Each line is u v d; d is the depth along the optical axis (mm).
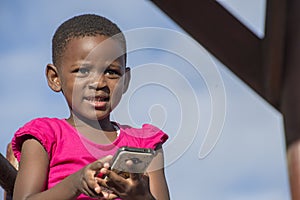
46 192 4828
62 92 5273
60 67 5215
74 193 4727
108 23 5215
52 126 5227
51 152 5168
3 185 5391
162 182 5324
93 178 4613
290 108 7641
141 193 4688
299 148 7535
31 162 5102
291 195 7566
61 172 5125
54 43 5250
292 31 7695
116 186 4645
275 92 7918
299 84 7578
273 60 7758
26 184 5039
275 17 7758
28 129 5176
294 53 7637
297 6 7695
